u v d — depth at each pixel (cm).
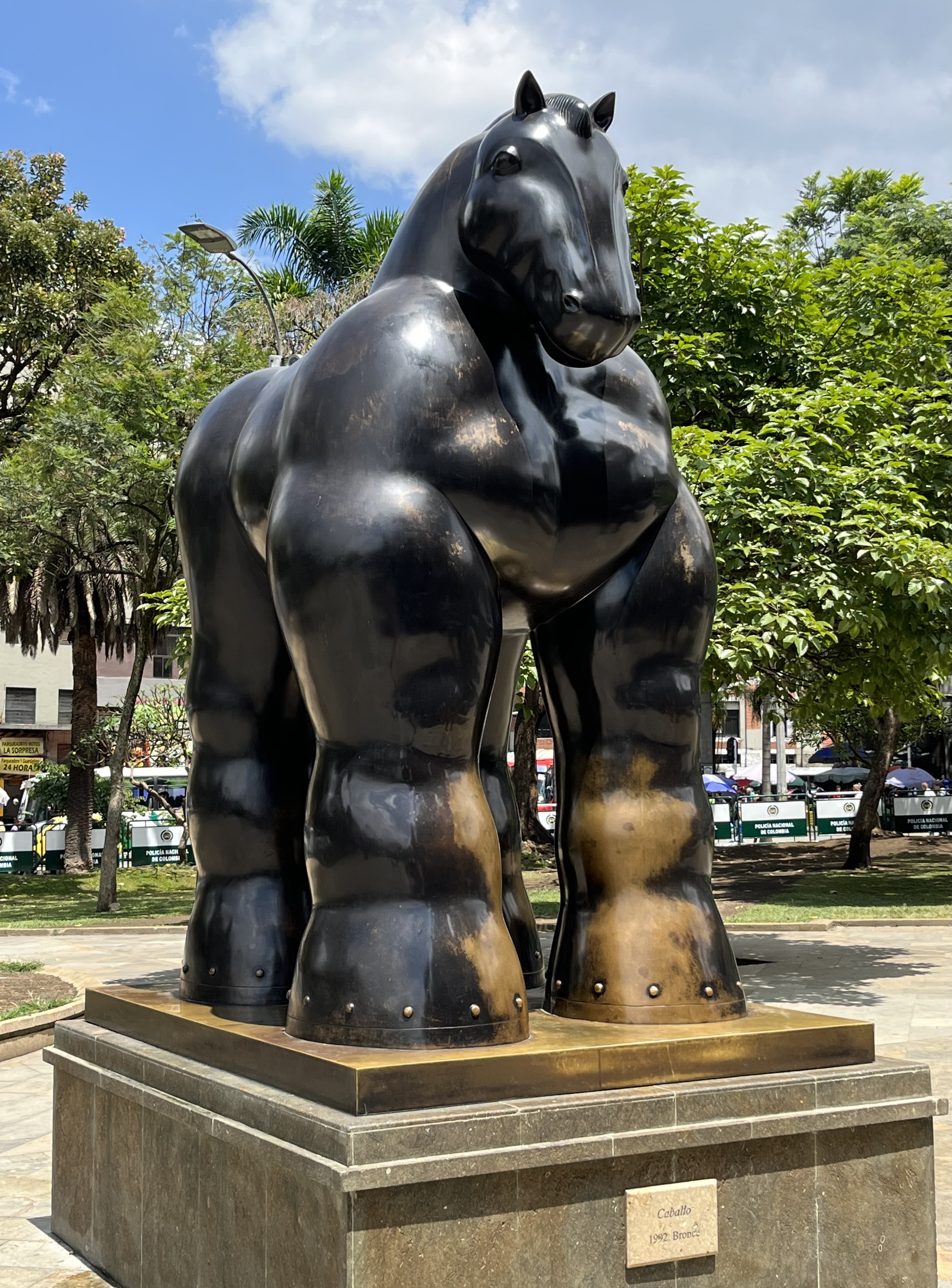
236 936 326
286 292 2030
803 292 953
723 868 2091
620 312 261
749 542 802
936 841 2486
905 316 979
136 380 1518
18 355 2020
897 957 1065
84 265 2008
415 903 256
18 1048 716
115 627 2103
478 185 276
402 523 259
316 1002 259
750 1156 252
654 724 293
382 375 268
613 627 293
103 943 1326
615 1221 238
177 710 2417
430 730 262
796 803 2603
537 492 275
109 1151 320
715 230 932
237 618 334
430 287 289
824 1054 271
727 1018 283
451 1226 224
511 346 284
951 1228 391
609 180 270
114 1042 323
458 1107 233
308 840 271
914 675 980
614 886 290
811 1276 255
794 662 966
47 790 2677
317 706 269
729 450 828
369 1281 215
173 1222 283
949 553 784
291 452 277
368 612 258
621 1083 249
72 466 1508
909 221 1864
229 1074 271
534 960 350
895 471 877
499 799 352
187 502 343
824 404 845
